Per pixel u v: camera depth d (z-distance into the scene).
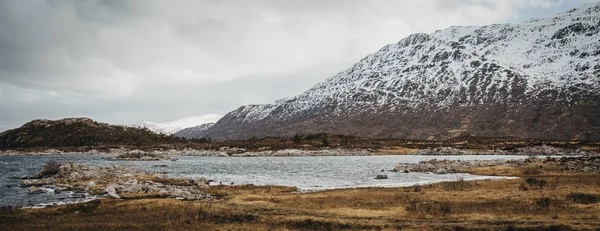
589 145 197.88
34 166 120.19
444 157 167.50
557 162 81.75
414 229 26.20
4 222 30.39
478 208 33.47
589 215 29.27
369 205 36.53
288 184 63.38
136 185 48.75
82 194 48.97
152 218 31.38
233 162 141.62
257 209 34.81
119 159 163.12
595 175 60.84
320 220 29.23
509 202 36.00
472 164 90.69
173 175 81.12
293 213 32.56
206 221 30.34
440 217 29.77
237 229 27.39
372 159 158.38
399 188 49.72
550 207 32.91
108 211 34.59
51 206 39.09
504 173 71.44
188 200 41.84
